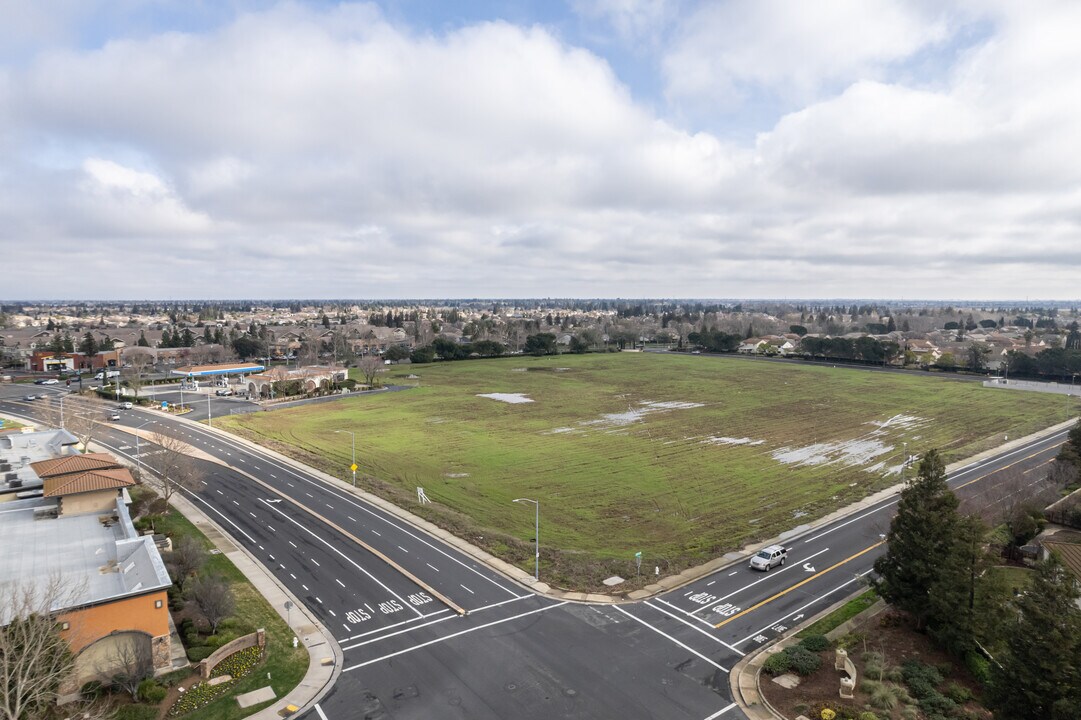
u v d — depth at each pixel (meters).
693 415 133.25
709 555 61.25
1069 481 79.69
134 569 44.84
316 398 152.75
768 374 199.50
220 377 182.75
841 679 38.72
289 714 37.25
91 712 37.09
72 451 78.50
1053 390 164.88
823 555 61.53
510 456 98.94
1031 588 37.44
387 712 37.38
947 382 180.38
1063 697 31.91
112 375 177.38
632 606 50.88
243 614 48.94
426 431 117.19
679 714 37.22
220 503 75.31
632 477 87.81
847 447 105.94
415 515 71.56
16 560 47.38
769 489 82.88
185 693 39.41
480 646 44.72
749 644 45.28
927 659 42.94
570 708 37.69
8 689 31.83
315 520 70.06
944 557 43.88
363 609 50.19
